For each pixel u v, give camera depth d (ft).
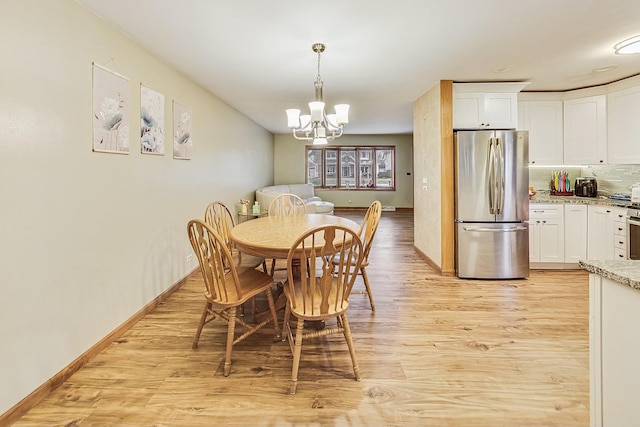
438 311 9.48
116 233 8.04
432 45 9.12
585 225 12.75
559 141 13.84
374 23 7.81
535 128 13.88
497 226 12.05
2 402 5.19
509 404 5.61
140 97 9.03
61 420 5.30
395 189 33.35
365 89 13.73
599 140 12.99
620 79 12.29
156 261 9.92
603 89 12.87
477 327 8.45
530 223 13.08
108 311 7.71
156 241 9.92
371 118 21.44
